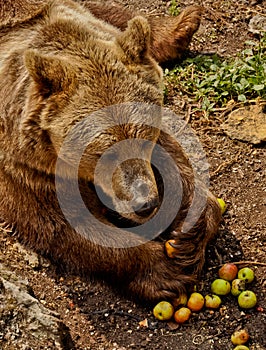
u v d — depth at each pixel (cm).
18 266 795
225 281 775
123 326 757
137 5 1217
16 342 688
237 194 900
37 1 839
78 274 802
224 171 929
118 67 728
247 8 1197
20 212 819
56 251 805
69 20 782
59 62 711
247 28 1167
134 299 780
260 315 763
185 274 779
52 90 717
